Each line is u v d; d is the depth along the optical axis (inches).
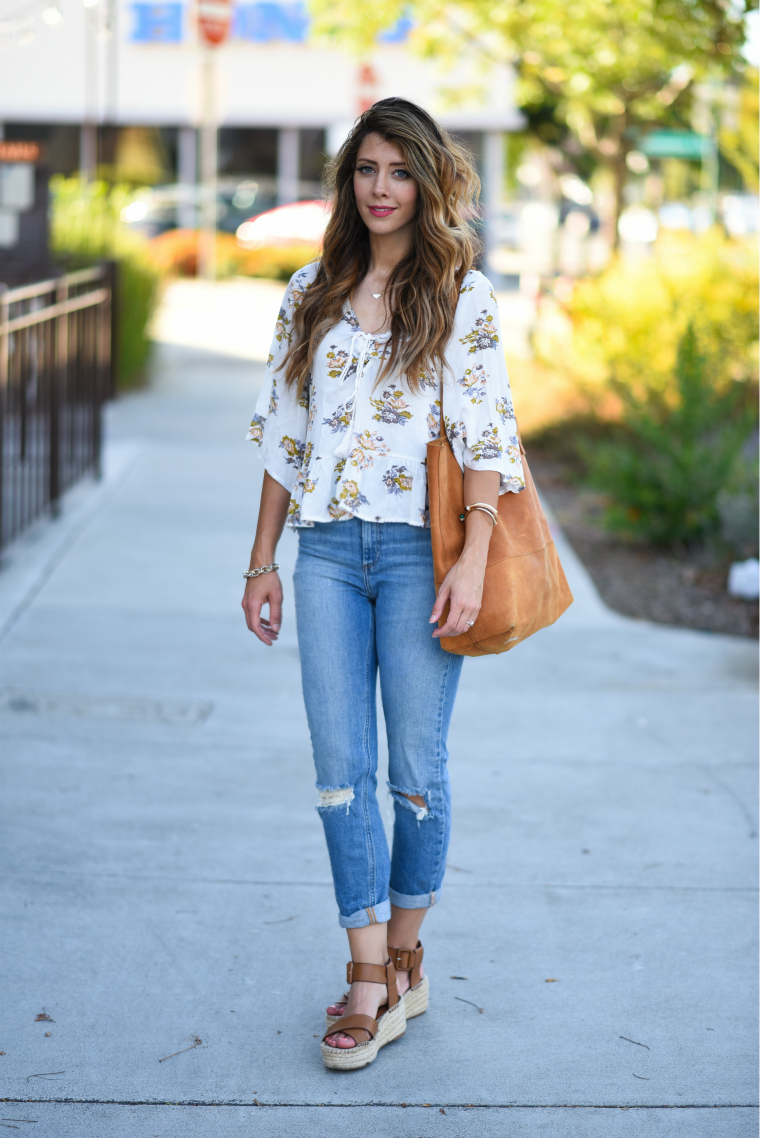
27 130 1192.2
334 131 1209.4
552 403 479.8
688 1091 125.2
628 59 577.9
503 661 260.5
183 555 327.0
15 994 138.3
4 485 332.5
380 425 124.6
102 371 443.2
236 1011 137.2
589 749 213.8
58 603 283.3
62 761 200.4
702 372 366.9
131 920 154.6
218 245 1189.1
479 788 196.4
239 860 170.6
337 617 127.3
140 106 1194.6
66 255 540.4
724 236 481.7
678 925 157.5
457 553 123.2
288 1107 121.3
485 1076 127.2
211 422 520.4
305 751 209.0
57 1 420.5
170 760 202.8
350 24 703.7
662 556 347.3
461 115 1099.9
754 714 232.1
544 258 1159.0
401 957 135.7
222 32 737.6
